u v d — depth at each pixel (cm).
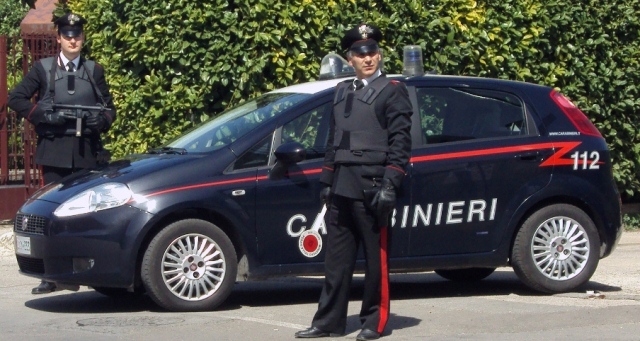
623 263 1035
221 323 687
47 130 825
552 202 800
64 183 753
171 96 1064
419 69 804
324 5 1089
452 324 685
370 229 623
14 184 1278
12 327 685
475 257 775
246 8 1048
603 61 1258
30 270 746
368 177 614
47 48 1250
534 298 800
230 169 729
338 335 641
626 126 1289
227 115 816
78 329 674
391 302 788
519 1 1178
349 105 626
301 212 738
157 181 713
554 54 1220
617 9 1253
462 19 1147
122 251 699
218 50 1052
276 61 1066
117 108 1094
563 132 803
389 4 1118
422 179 755
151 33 1053
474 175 770
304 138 753
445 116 780
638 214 1367
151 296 714
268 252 733
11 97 827
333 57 862
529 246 787
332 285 634
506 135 791
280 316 722
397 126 612
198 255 721
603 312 722
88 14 1101
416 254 759
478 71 1166
